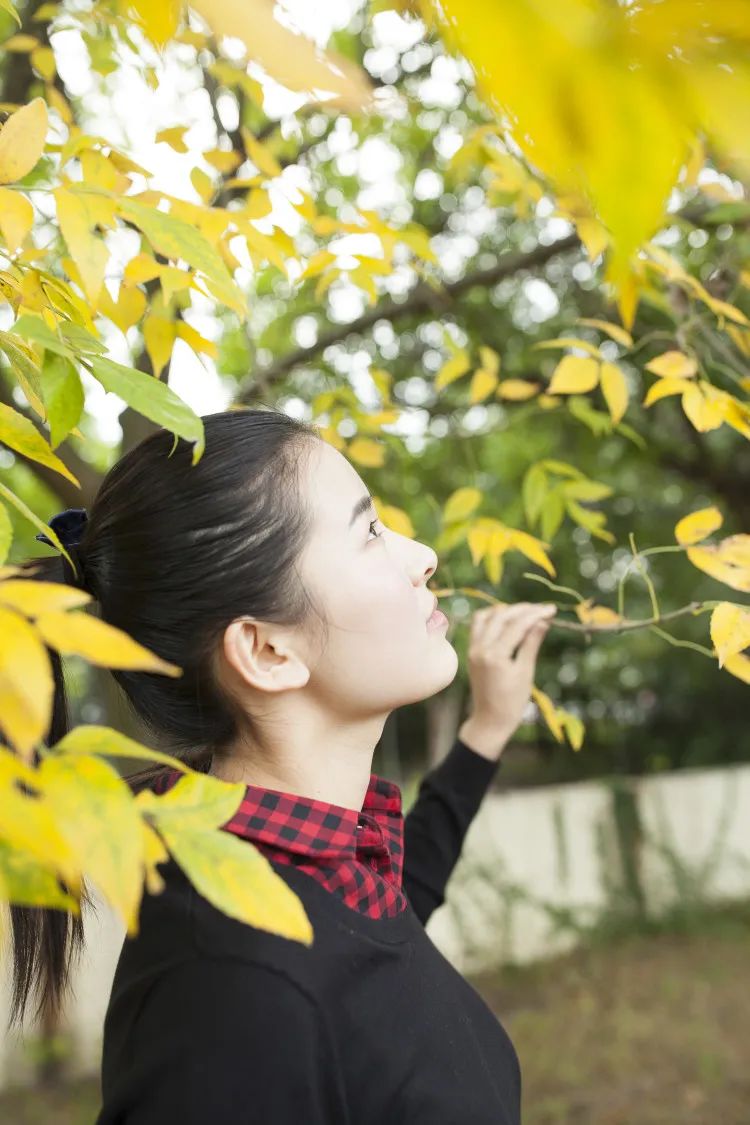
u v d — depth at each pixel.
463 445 2.53
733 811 8.80
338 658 1.03
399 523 1.71
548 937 7.62
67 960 1.10
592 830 8.14
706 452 5.03
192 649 1.02
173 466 1.02
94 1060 5.39
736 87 0.19
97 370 0.70
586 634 1.50
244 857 0.57
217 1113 0.79
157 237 0.76
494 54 0.19
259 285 3.47
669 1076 5.30
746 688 11.23
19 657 0.48
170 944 0.88
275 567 1.00
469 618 1.71
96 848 0.51
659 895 8.16
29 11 1.92
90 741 0.56
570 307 4.58
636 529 7.91
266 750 1.05
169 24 0.35
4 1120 4.91
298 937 0.55
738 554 1.23
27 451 0.72
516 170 1.83
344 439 2.12
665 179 0.20
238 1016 0.82
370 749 1.09
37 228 1.44
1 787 0.48
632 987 6.84
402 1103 0.91
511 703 1.64
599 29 0.19
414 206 4.17
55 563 1.09
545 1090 5.21
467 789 1.60
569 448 4.66
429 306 2.86
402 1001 0.97
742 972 7.04
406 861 1.54
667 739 11.77
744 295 3.48
